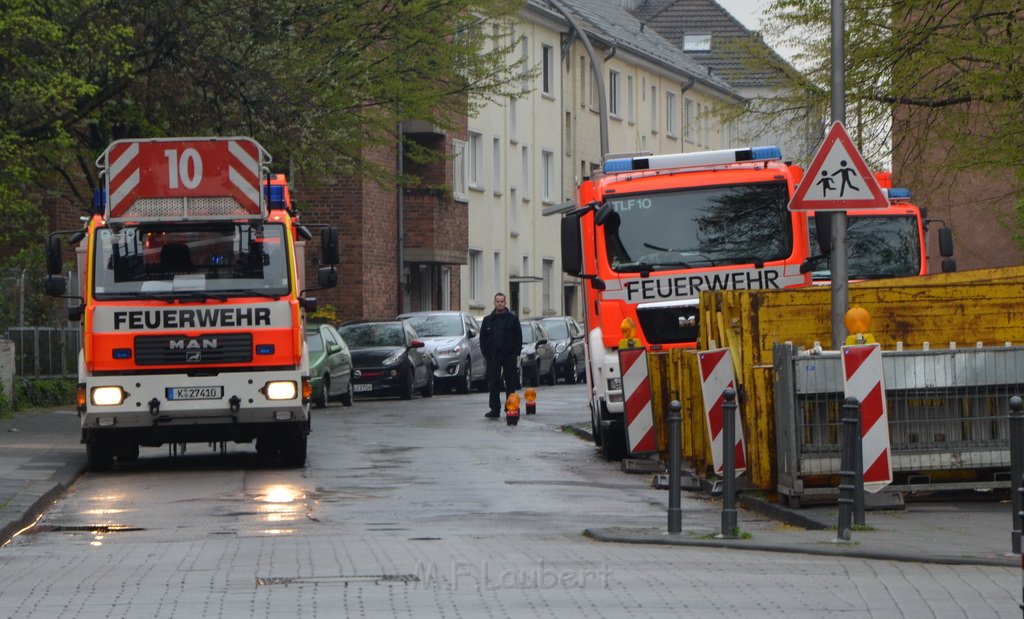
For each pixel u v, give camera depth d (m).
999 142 25.58
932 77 26.25
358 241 57.53
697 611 10.48
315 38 35.53
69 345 40.19
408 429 31.98
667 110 93.69
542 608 10.64
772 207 24.14
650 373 22.22
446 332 51.84
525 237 75.19
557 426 33.03
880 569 12.50
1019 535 13.11
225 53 33.50
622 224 24.25
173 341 22.03
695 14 109.06
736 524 14.60
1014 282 18.20
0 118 30.92
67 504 18.66
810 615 10.28
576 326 61.62
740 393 18.08
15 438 27.55
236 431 22.52
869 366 15.35
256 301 22.17
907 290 18.23
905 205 30.16
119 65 31.73
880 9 26.14
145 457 25.91
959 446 16.84
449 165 63.31
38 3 30.06
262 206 22.28
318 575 12.33
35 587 11.85
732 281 24.00
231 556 13.66
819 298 18.25
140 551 14.16
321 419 35.50
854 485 14.22
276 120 34.38
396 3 36.78
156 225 22.22
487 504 18.25
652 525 16.11
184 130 34.25
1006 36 25.27
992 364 16.81
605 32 83.06
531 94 75.25
